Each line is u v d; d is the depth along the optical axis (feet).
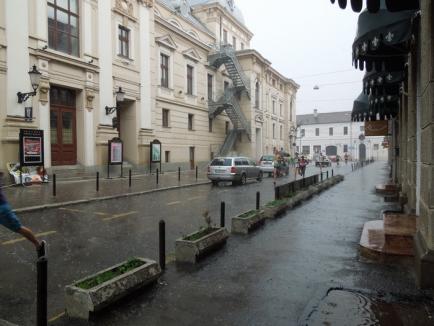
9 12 52.85
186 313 13.19
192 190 57.00
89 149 67.21
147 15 83.05
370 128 61.82
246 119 123.95
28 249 21.89
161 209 37.09
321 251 21.03
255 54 128.36
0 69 51.62
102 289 13.19
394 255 18.47
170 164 92.73
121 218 31.89
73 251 21.53
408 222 22.41
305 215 32.94
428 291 14.67
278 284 15.88
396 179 58.34
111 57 72.33
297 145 288.30
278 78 164.04
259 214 28.22
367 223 25.26
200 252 19.36
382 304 13.52
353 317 12.51
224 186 65.05
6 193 44.19
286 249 21.49
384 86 33.58
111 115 71.51
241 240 23.66
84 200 40.40
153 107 85.71
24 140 52.49
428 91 14.70
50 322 12.55
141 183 61.11
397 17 18.72
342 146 276.21
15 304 14.15
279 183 72.59
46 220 30.63
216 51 113.50
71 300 12.96
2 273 17.67
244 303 13.99
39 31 57.11
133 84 79.00
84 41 65.98
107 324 12.39
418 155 24.82
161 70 91.45
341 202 41.70
